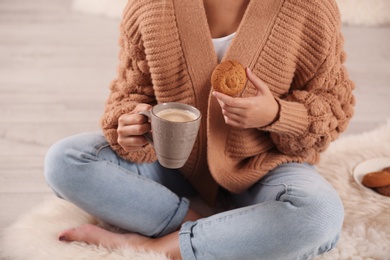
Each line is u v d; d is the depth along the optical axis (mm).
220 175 1373
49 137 2039
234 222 1267
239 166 1404
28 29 3115
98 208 1396
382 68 2732
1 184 1747
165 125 1054
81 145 1379
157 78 1336
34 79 2508
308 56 1295
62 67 2652
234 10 1337
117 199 1376
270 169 1377
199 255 1284
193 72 1313
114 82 1466
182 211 1421
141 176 1404
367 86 2529
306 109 1292
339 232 1310
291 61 1295
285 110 1232
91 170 1358
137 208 1388
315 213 1239
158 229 1412
